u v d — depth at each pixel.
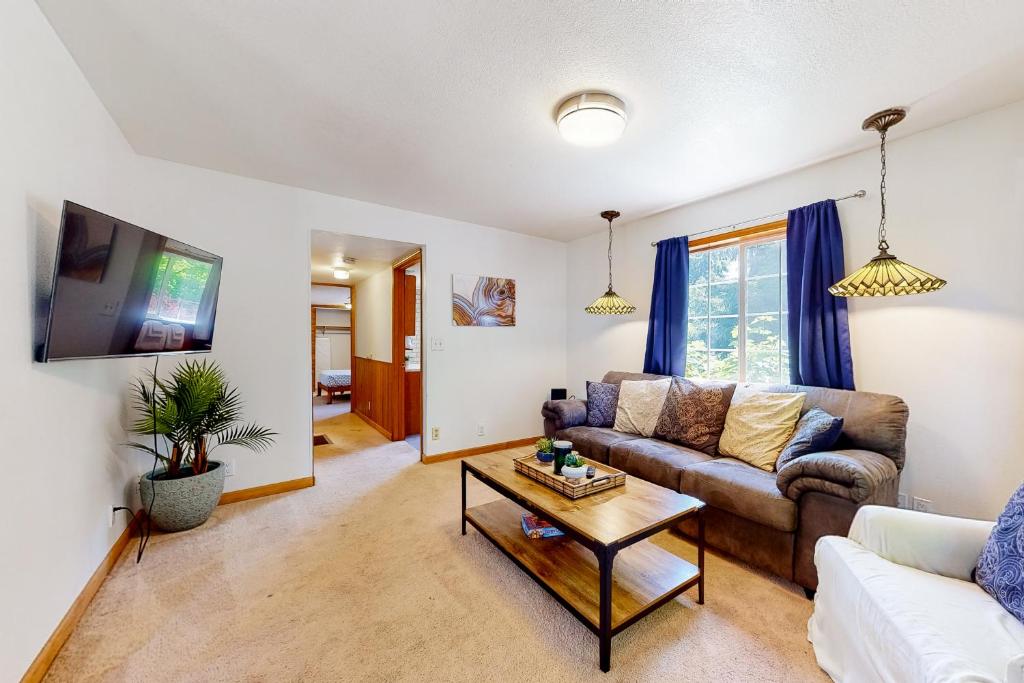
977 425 1.99
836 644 1.35
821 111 1.95
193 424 2.29
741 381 3.09
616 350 4.03
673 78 1.71
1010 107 1.89
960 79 1.71
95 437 1.81
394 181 2.86
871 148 2.33
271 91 1.81
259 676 1.35
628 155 2.43
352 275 5.43
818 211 2.51
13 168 1.24
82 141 1.72
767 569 1.92
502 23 1.41
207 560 2.05
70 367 1.58
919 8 1.33
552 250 4.55
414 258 4.11
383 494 2.97
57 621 1.45
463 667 1.40
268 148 2.37
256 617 1.64
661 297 3.45
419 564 2.04
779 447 2.30
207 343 2.42
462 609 1.70
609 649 1.38
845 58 1.58
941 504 2.10
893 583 1.21
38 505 1.35
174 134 2.21
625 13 1.36
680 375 3.29
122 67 1.65
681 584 1.67
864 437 2.05
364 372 5.74
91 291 1.51
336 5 1.33
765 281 2.95
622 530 1.49
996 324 1.94
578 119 1.85
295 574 1.94
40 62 1.38
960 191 2.04
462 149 2.36
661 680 1.35
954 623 1.02
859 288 2.08
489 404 4.11
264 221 2.88
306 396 3.08
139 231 1.75
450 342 3.84
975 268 1.99
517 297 4.27
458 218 3.75
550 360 4.55
